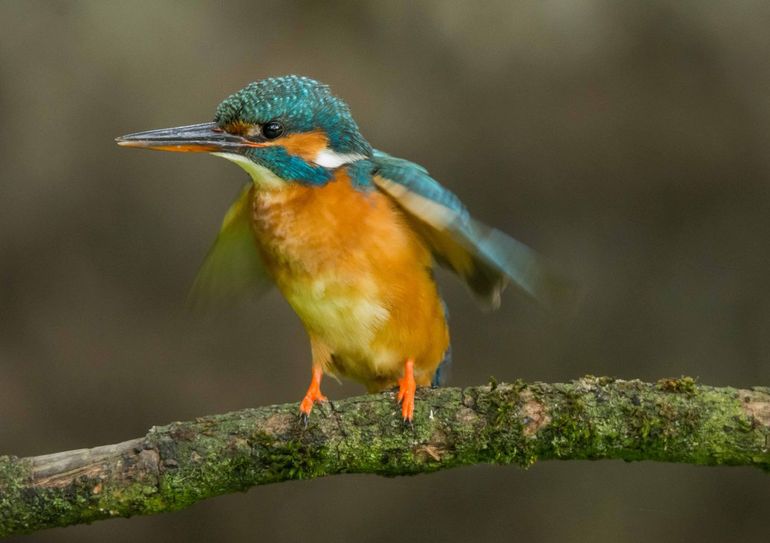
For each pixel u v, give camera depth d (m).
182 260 12.88
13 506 6.34
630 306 13.30
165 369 12.87
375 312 7.32
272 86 7.57
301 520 12.95
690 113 12.95
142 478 6.41
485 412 6.57
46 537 12.58
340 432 6.60
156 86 12.69
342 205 7.25
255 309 13.04
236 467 6.50
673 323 13.23
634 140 13.02
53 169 12.62
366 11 13.03
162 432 6.52
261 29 13.02
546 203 13.26
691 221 13.27
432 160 13.00
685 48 12.84
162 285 12.88
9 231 12.61
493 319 13.30
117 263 12.84
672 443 6.48
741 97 12.86
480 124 13.00
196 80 12.76
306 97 7.50
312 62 12.92
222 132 7.61
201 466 6.46
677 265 13.30
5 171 12.55
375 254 7.21
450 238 7.28
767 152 12.91
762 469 6.59
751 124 12.88
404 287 7.32
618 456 6.63
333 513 13.00
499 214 13.23
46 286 12.76
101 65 12.65
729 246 13.25
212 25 12.95
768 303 13.16
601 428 6.48
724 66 12.82
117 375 12.80
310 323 7.53
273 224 7.37
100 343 12.80
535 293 6.60
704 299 13.25
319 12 13.05
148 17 12.84
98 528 12.71
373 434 6.60
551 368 13.23
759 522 12.75
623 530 12.84
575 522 12.92
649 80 12.92
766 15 12.75
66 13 12.73
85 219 12.75
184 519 12.86
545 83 12.97
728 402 6.48
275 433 6.57
